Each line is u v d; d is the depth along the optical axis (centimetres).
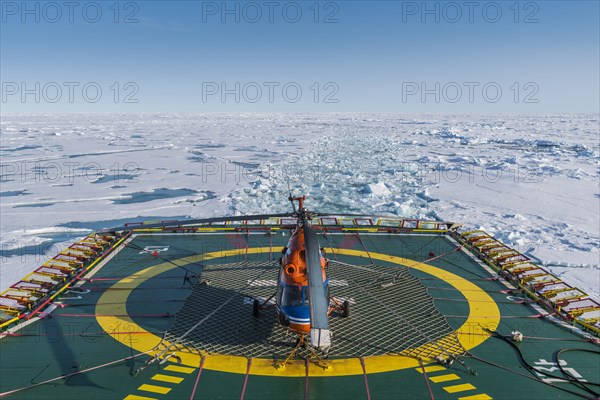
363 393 784
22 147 6619
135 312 1109
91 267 1427
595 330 1014
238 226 1877
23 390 785
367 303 1155
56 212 2903
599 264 1898
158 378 823
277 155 5903
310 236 865
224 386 800
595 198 3331
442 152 6250
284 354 905
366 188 3566
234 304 1138
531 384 823
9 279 1661
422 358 898
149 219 2709
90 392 780
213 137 8694
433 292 1262
